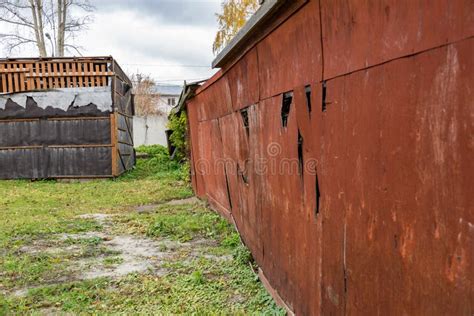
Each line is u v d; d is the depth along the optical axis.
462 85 1.08
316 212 2.33
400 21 1.37
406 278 1.41
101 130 11.98
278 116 2.97
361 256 1.76
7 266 4.35
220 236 5.41
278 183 3.12
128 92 14.35
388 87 1.47
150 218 6.70
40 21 20.41
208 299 3.42
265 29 2.98
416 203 1.32
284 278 3.07
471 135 1.06
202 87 6.88
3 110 11.72
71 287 3.76
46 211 7.54
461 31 1.08
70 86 11.93
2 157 11.90
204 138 7.71
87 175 12.02
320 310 2.31
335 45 1.92
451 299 1.17
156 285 3.76
